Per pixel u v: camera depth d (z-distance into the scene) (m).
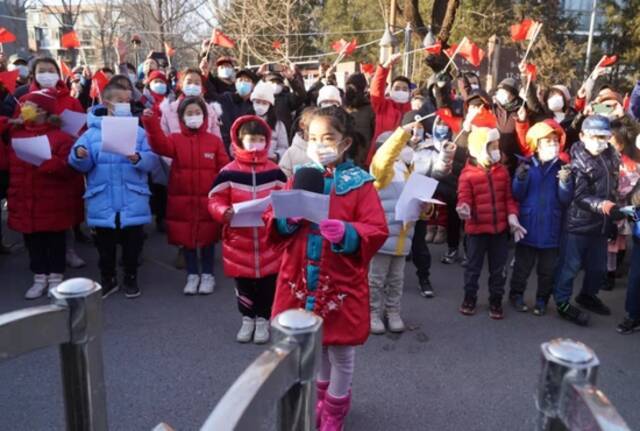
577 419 1.04
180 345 3.65
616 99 5.35
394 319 3.94
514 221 4.07
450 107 5.73
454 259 5.57
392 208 3.70
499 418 2.91
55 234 4.38
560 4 25.94
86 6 25.28
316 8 26.50
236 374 3.29
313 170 2.44
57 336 1.48
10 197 4.30
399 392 3.14
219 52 20.25
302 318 1.24
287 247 2.49
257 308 3.70
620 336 3.97
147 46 21.72
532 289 4.90
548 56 22.61
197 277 4.64
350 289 2.42
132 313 4.15
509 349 3.71
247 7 18.52
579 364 1.07
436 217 6.11
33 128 4.27
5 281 4.71
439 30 13.56
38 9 21.59
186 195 4.39
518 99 5.51
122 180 4.28
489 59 12.04
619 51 25.34
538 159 4.18
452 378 3.31
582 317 4.12
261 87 5.34
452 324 4.10
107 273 4.47
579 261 4.14
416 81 18.02
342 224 2.24
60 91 4.96
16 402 2.95
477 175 4.11
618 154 4.51
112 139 3.88
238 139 3.76
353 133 2.45
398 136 3.30
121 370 3.30
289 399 1.25
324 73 7.68
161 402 2.98
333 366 2.53
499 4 23.25
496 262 4.18
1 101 5.34
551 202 4.13
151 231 6.47
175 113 5.50
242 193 3.67
